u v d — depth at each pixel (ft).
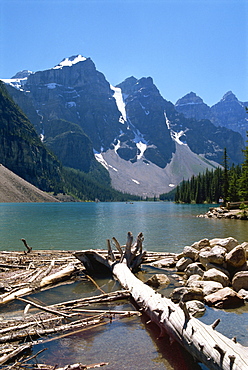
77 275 45.47
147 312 26.86
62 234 97.96
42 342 22.38
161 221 152.46
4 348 20.99
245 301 31.40
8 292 34.42
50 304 31.50
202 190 448.65
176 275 43.68
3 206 360.69
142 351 20.88
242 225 124.88
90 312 28.40
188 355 20.42
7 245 75.82
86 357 20.06
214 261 40.52
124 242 80.02
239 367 15.23
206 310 28.73
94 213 240.94
